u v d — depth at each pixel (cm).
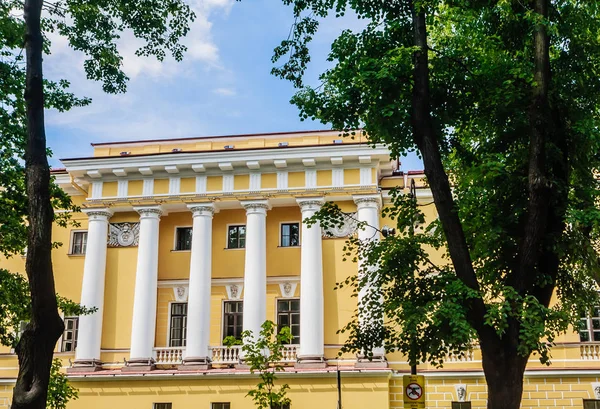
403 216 1485
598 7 1470
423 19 1342
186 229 3158
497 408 1164
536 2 1326
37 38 1214
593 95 1456
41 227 1113
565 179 1350
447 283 1245
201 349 2847
